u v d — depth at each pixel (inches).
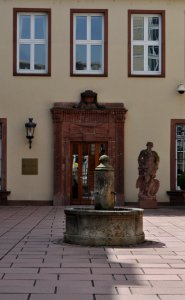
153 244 440.5
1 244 433.7
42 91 895.1
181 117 904.9
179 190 893.8
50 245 429.1
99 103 895.7
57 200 876.6
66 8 904.3
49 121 893.2
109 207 468.1
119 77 902.4
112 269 329.1
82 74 898.1
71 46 901.8
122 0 907.4
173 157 899.4
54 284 285.9
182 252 397.7
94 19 909.2
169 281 296.2
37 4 902.4
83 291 271.1
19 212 756.0
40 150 888.9
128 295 263.9
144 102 901.8
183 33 911.0
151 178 836.0
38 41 907.4
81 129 882.8
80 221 432.5
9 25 898.7
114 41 906.1
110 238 428.5
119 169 883.4
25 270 323.3
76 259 363.6
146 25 914.7
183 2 914.1
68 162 882.8
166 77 906.1
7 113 890.7
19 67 903.1
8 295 261.6
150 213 754.8
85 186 888.3
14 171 887.1
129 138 897.5
